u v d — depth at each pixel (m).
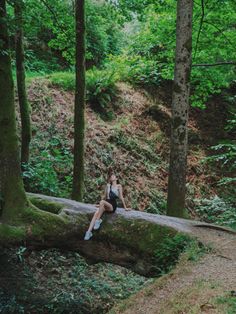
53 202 9.60
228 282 6.23
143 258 8.75
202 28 14.23
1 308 8.41
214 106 20.34
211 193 16.88
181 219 9.93
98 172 14.95
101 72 18.11
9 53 8.83
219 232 9.31
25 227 8.46
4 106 8.83
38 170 13.28
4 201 8.66
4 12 8.48
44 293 9.66
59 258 11.32
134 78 19.41
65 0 15.37
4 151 8.76
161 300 6.40
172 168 10.92
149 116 18.28
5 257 10.27
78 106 12.24
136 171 15.91
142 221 9.08
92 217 9.24
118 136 16.55
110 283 10.90
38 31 19.55
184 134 10.88
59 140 15.17
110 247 8.98
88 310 9.35
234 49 14.41
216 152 18.47
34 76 17.70
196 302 5.67
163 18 14.22
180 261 7.80
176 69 10.90
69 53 14.17
